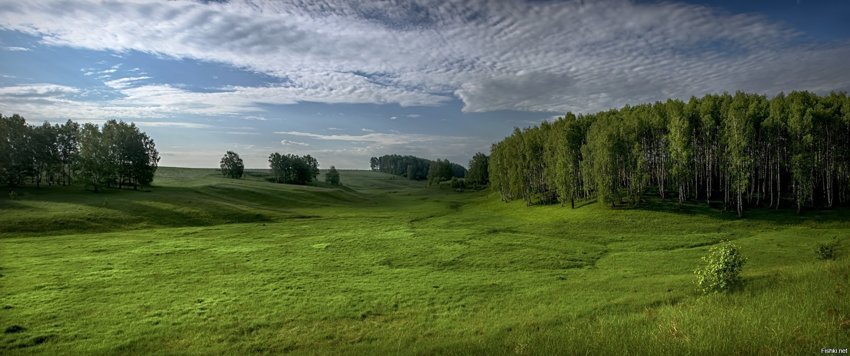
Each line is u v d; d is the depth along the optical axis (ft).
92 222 253.24
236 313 100.89
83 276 135.64
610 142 306.14
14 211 252.83
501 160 482.28
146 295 115.96
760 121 296.92
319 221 315.78
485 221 314.14
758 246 174.60
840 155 272.92
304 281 132.87
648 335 52.85
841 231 205.87
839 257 128.26
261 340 83.51
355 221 315.17
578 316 82.48
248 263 160.45
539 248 190.70
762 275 93.09
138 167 441.27
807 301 60.64
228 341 83.41
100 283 127.54
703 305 70.95
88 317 97.40
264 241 214.90
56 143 408.05
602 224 259.80
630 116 360.89
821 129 271.28
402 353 63.05
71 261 157.79
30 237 214.07
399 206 514.27
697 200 306.14
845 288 65.57
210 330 89.56
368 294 117.08
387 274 143.43
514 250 185.47
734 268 83.35
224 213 321.52
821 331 46.37
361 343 78.54
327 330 88.63
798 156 254.47
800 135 266.77
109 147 409.28
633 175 303.48
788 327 48.80
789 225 230.89
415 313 100.01
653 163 363.35
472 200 588.91
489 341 63.10
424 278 136.46
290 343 81.51
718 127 308.60
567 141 363.56
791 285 74.43
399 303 108.78
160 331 88.84
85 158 368.07
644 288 106.32
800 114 265.75
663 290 100.37
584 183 350.43
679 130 293.43
